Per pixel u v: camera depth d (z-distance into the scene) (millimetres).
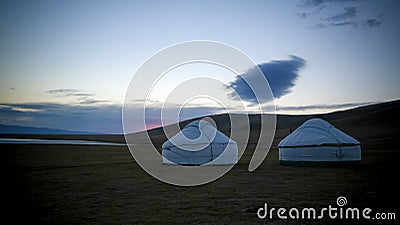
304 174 16891
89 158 32281
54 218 8680
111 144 70750
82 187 13953
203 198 11211
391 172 16969
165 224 7996
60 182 15547
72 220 8461
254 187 13352
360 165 20203
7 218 8734
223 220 8305
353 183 13609
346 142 19922
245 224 7941
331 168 19453
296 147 21141
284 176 16375
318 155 20406
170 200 10945
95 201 10906
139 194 12188
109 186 14188
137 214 9000
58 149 48500
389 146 42938
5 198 11570
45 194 12320
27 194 12352
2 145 54250
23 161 28719
